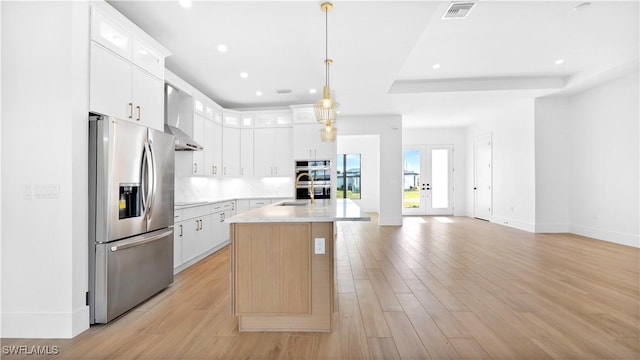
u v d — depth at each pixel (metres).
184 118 4.87
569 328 2.34
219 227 5.20
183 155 4.89
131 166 2.73
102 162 2.46
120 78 2.78
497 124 7.83
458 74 5.48
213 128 5.62
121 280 2.60
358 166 11.58
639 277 3.55
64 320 2.26
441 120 8.56
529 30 3.82
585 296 2.98
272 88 5.54
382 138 7.84
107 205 2.46
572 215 6.34
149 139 2.97
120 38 2.78
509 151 7.35
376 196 11.49
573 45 4.25
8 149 2.31
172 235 3.39
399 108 7.07
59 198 2.28
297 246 2.38
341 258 4.52
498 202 7.89
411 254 4.73
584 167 6.01
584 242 5.47
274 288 2.39
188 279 3.64
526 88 5.73
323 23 3.33
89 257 2.45
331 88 5.52
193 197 5.39
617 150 5.34
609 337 2.20
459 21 3.58
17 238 2.30
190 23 3.31
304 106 6.20
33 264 2.29
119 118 2.76
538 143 6.41
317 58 4.23
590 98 5.82
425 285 3.33
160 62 3.41
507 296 2.99
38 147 2.30
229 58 4.23
